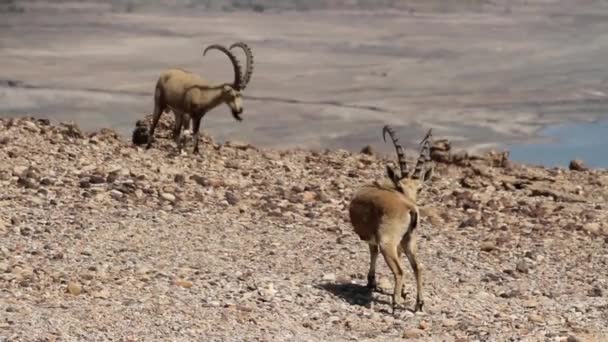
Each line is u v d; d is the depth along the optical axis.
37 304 20.53
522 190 36.75
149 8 132.88
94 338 19.14
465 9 143.00
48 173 30.81
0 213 26.22
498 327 21.30
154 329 19.80
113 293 21.48
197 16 127.38
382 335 20.55
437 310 22.34
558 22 129.00
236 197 30.31
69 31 106.88
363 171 37.47
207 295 21.89
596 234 30.17
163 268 23.47
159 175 32.62
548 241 28.98
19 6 124.50
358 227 22.33
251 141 56.88
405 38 111.38
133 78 77.50
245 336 19.86
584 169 42.47
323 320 21.20
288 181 34.34
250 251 25.53
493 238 28.78
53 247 24.12
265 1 144.62
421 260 26.27
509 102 73.31
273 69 85.75
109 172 31.48
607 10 143.12
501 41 110.00
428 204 32.78
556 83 82.06
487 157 41.25
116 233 25.66
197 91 37.00
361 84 79.50
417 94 75.81
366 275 24.48
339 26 121.69
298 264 24.88
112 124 60.25
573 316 22.44
